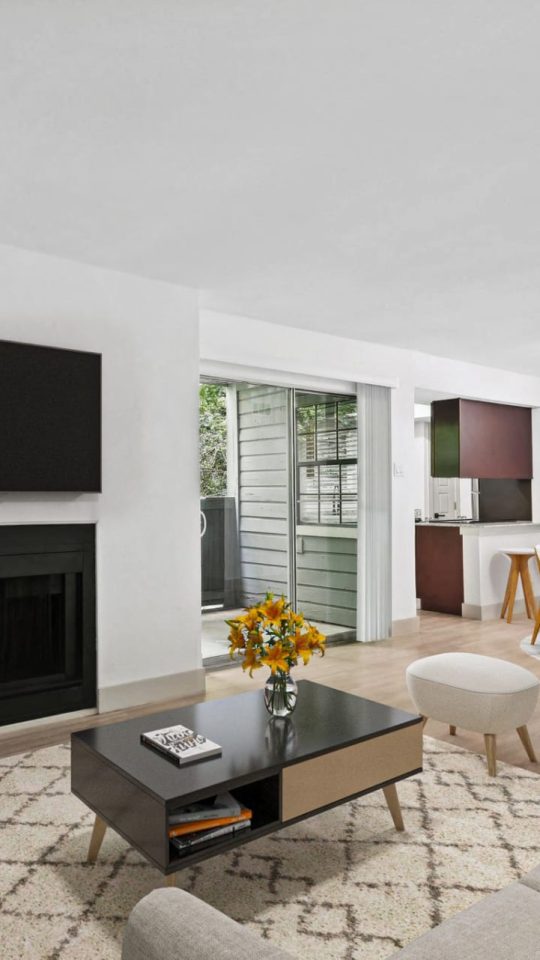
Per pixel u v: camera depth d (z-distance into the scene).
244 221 3.31
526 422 7.89
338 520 5.71
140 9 1.85
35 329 3.68
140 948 1.08
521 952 1.16
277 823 2.08
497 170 2.78
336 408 5.73
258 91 2.23
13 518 3.55
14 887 2.14
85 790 2.26
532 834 2.47
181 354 4.25
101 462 3.83
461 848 2.38
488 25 1.90
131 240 3.54
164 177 2.85
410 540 6.14
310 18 1.88
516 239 3.54
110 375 3.94
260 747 2.21
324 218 3.27
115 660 3.91
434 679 3.09
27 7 1.84
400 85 2.19
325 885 2.16
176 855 1.92
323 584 5.60
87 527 3.85
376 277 4.14
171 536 4.16
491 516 8.09
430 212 3.20
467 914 1.29
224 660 4.97
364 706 2.66
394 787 2.50
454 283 4.25
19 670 3.61
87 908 2.03
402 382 6.14
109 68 2.11
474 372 6.96
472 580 6.94
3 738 3.47
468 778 2.95
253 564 5.17
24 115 2.37
